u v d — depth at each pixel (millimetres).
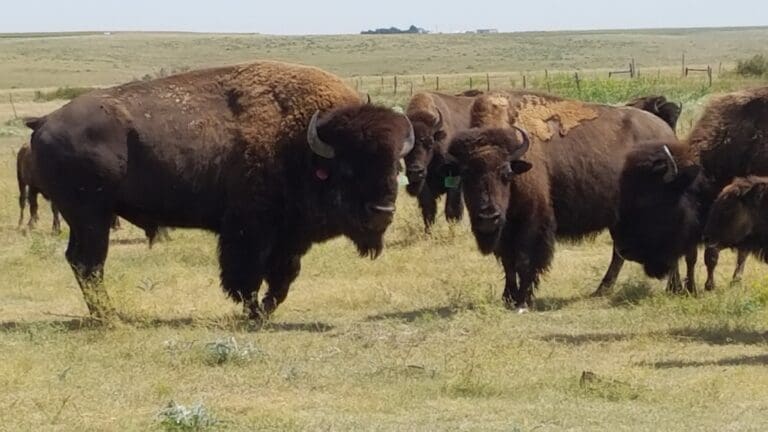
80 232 17859
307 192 17844
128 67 157875
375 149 17125
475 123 19422
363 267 22984
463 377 13250
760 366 14477
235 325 17328
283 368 14312
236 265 17969
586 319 18078
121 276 20125
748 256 21969
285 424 11453
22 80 131625
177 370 14172
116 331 16516
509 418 11852
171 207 18016
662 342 16125
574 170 19641
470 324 17391
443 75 119625
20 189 30969
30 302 20156
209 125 17875
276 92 18047
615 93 60938
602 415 11961
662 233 20125
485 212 17797
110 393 12914
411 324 17656
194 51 187000
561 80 75312
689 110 47312
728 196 16312
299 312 19047
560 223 19953
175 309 19016
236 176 17875
